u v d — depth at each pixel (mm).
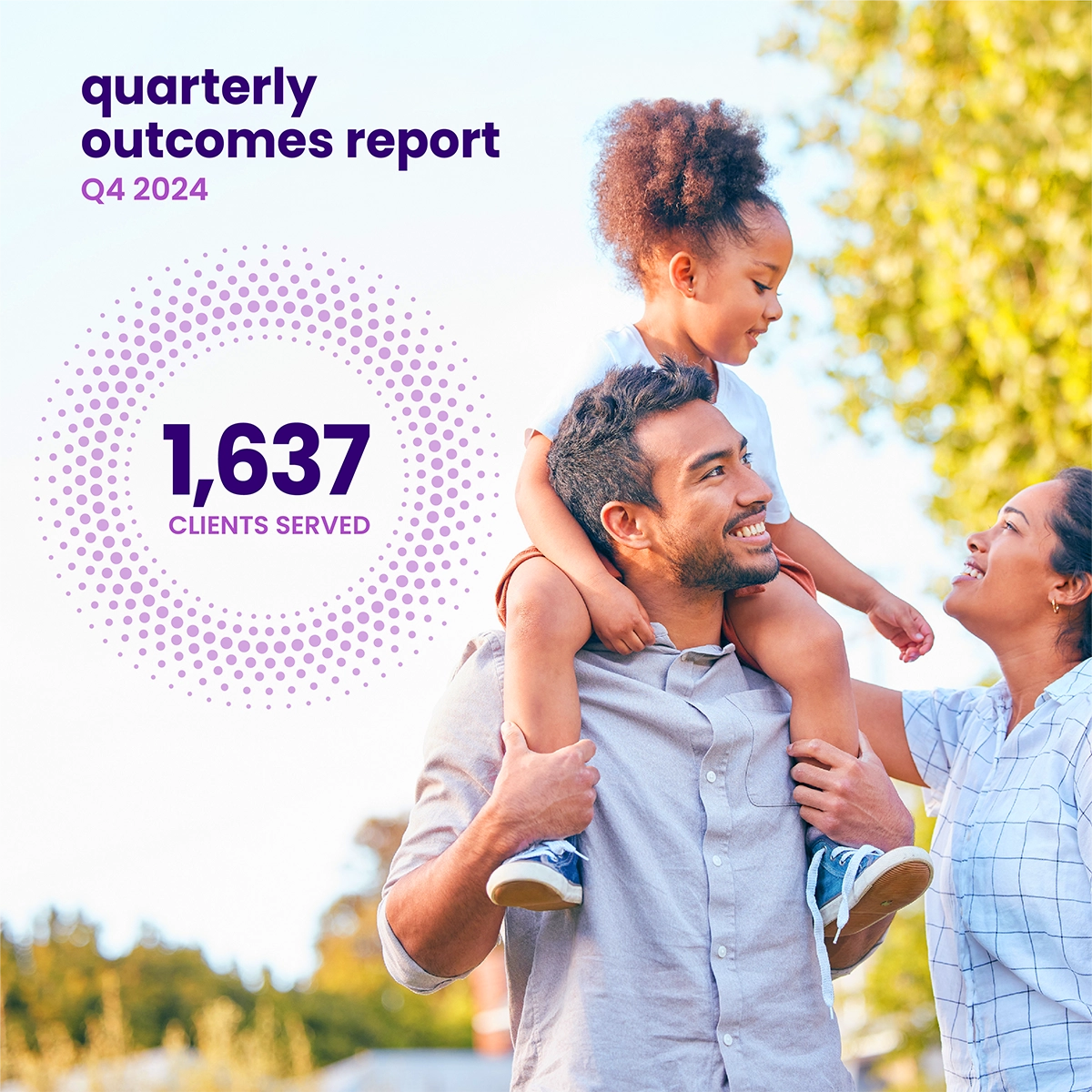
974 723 2846
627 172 3100
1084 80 5469
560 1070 1969
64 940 18000
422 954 2141
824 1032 2053
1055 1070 2410
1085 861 2490
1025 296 5742
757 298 3020
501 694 2217
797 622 2271
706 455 2150
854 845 2133
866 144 6578
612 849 2066
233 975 20531
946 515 6344
